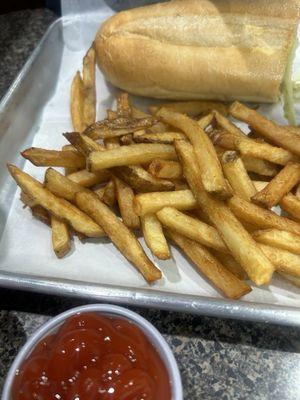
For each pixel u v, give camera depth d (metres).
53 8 0.31
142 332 0.14
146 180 0.18
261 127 0.20
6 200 0.21
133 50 0.23
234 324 0.16
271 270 0.15
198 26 0.22
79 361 0.13
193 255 0.17
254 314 0.15
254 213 0.17
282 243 0.16
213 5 0.22
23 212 0.20
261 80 0.22
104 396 0.12
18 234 0.19
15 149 0.22
